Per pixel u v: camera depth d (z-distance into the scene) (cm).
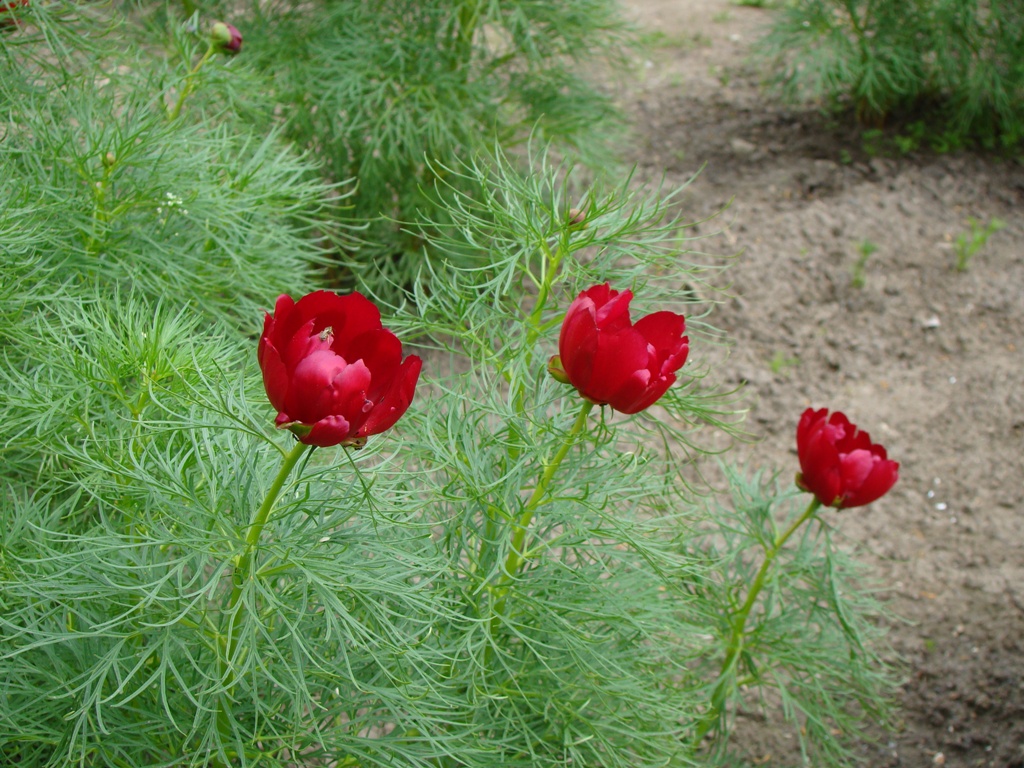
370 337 62
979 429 162
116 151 99
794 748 122
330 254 175
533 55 165
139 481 73
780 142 227
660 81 256
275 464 74
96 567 69
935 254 193
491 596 83
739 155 223
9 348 92
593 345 68
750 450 158
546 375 86
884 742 122
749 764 120
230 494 71
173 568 68
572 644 82
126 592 70
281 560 70
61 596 70
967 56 216
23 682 73
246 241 112
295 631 68
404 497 75
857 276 187
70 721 74
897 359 175
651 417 84
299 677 68
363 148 169
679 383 93
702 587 104
